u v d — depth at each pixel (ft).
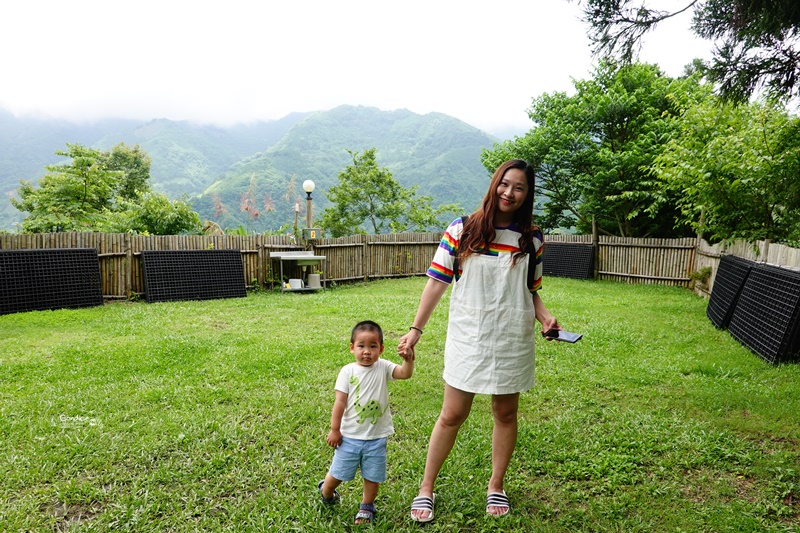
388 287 42.93
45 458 10.50
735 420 12.94
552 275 53.42
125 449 10.91
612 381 16.30
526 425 12.51
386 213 92.94
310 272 42.19
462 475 10.02
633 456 10.87
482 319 8.27
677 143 32.42
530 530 8.45
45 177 54.39
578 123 54.80
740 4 13.16
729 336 23.40
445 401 8.76
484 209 8.25
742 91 15.14
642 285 45.24
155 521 8.48
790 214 27.09
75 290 29.25
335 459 8.57
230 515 8.65
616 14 14.33
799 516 8.84
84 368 16.79
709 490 9.68
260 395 14.39
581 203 59.06
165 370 16.71
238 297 35.04
